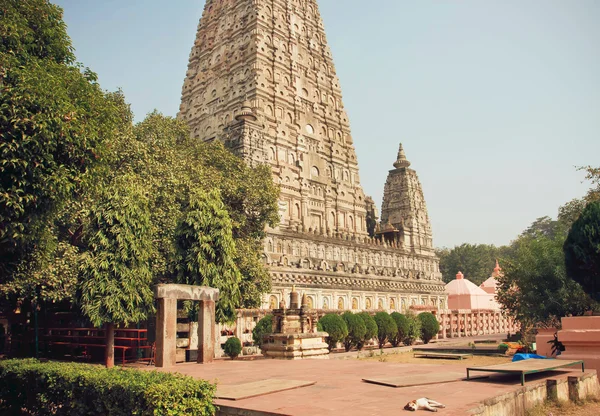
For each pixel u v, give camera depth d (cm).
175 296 2212
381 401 1160
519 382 1423
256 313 4072
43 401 1437
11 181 1645
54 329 3284
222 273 2958
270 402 1173
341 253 7150
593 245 2216
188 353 2994
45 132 1628
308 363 2222
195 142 5278
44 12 2062
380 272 7688
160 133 4650
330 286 6494
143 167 3700
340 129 8788
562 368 1714
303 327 2823
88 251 2538
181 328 3228
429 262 9156
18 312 3734
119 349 3083
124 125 4000
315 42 8781
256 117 6738
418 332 4712
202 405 1147
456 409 1038
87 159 1900
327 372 1802
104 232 2528
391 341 4456
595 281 2270
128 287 2478
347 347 3862
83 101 2080
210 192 3136
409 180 9556
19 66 1738
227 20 8169
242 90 7438
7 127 1591
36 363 1639
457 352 3797
